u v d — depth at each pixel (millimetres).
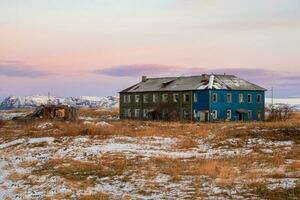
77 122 66812
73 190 23188
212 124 62625
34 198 21844
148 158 32906
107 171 27891
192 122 72938
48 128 55250
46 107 84938
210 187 22328
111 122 69000
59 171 28656
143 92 90125
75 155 35406
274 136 42562
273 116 80125
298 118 79625
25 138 46844
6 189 24453
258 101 84688
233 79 86188
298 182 22125
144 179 25094
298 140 39969
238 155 33688
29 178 27203
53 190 23375
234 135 44750
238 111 81438
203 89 79688
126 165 29828
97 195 21625
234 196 20125
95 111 126750
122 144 41188
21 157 36188
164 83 89500
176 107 84312
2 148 43156
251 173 25266
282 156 31625
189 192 21500
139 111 91250
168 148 39312
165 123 68125
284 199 19000
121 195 21547
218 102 79875
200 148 39312
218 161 30297
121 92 94750
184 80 88500
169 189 22422
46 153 37469
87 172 28000
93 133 47750
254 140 41375
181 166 28750
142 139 44812
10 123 70375
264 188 21234
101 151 36812
